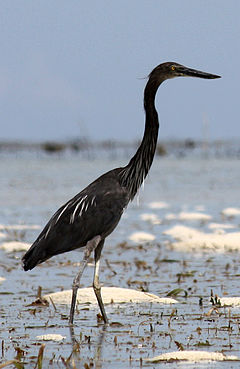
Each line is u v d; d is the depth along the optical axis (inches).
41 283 573.0
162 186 1619.1
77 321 434.3
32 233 853.8
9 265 661.3
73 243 439.5
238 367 328.5
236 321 425.7
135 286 555.8
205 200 1310.3
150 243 794.8
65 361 344.8
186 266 647.1
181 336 390.0
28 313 458.6
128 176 454.0
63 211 442.6
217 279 578.9
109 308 470.9
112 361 343.3
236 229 893.2
